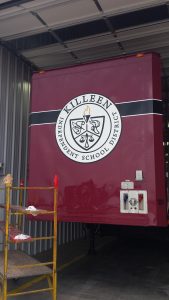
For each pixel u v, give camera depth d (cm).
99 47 722
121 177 479
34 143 548
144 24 627
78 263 706
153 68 480
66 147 522
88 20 611
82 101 518
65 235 933
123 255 787
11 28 638
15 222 704
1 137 685
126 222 469
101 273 631
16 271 441
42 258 739
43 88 553
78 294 511
